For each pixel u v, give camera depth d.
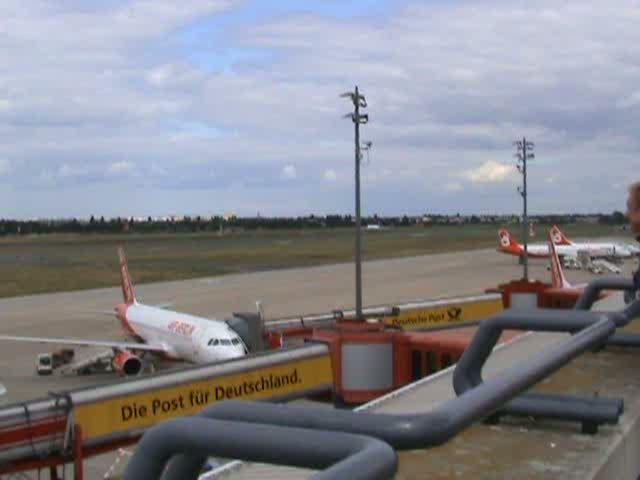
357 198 29.08
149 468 2.70
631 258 132.50
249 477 5.95
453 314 39.72
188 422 2.71
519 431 6.85
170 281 108.88
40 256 177.12
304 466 2.51
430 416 3.09
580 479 5.52
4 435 16.91
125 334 59.56
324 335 23.53
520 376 3.98
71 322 69.88
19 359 51.72
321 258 154.50
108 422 18.02
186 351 45.00
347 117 29.28
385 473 2.26
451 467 5.89
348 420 3.04
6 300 89.12
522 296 40.22
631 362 9.74
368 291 87.19
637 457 7.14
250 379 20.59
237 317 44.34
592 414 6.66
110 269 134.88
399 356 23.14
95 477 24.45
